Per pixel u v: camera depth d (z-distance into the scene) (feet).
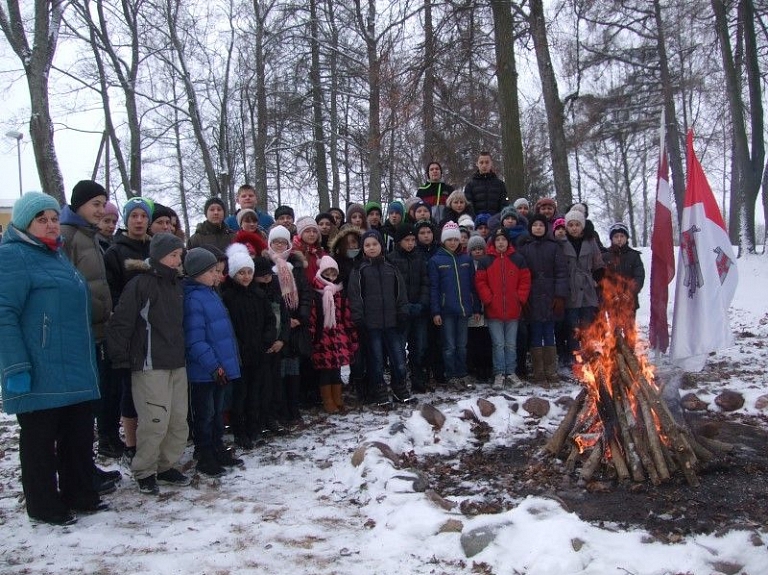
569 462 14.87
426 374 25.03
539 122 75.10
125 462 16.63
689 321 16.20
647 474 13.99
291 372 20.44
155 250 14.94
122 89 54.95
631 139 91.66
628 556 10.43
